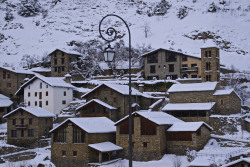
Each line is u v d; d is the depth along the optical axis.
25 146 81.12
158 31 182.75
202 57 89.38
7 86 112.50
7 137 83.25
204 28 168.38
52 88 97.62
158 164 60.41
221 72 113.81
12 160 70.25
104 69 125.62
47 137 83.06
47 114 83.62
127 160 64.88
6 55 182.75
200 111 77.38
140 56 122.56
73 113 93.69
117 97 83.19
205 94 80.31
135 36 180.88
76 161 65.00
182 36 165.75
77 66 123.56
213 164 51.19
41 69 131.12
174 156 63.31
